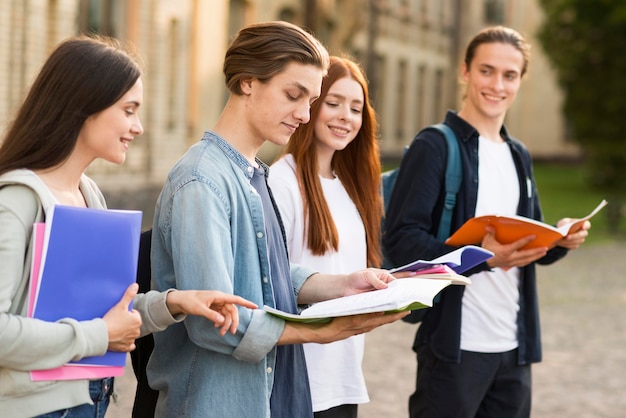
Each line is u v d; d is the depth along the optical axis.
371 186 4.85
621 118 35.12
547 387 9.06
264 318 3.36
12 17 17.00
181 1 22.78
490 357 5.18
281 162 4.63
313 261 4.55
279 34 3.50
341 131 4.63
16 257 3.03
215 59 24.83
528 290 5.30
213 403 3.43
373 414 7.90
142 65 3.42
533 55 56.19
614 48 34.75
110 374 3.16
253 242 3.52
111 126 3.24
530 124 56.78
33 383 3.03
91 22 19.75
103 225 3.10
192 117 23.84
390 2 42.06
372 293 3.44
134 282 3.18
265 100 3.51
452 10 49.75
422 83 46.94
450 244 4.98
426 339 5.19
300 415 3.76
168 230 3.44
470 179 5.25
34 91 3.23
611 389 9.05
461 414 5.15
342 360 4.54
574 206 28.95
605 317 12.85
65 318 3.05
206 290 3.25
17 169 3.16
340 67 4.66
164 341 3.58
